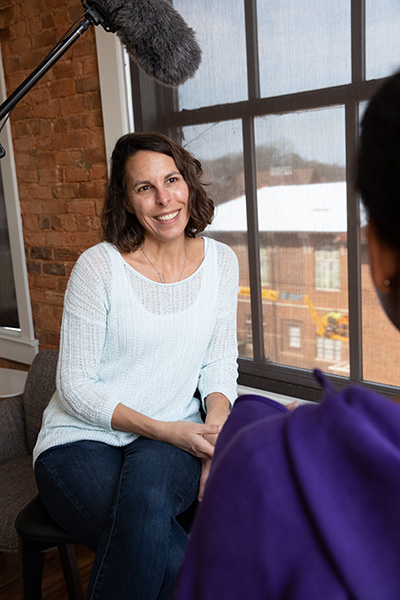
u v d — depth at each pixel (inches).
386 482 12.6
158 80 65.5
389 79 13.7
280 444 14.8
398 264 14.3
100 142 111.3
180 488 57.9
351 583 12.7
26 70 122.5
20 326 137.3
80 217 118.5
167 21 60.6
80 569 87.7
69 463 60.1
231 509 14.6
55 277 127.0
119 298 64.1
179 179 64.9
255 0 87.4
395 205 13.3
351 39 78.8
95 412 61.4
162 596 54.1
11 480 77.8
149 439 62.1
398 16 74.1
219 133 96.5
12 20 122.3
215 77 95.0
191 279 66.4
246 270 98.0
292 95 86.4
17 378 113.8
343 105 81.4
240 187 95.9
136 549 51.9
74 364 63.6
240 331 100.7
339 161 83.4
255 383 99.5
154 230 64.1
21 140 126.6
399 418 13.3
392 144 13.1
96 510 56.9
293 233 90.7
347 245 84.7
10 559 92.6
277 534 13.8
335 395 15.0
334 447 13.6
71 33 59.1
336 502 13.2
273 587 13.8
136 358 65.1
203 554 14.9
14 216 131.3
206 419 63.5
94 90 110.0
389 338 82.9
